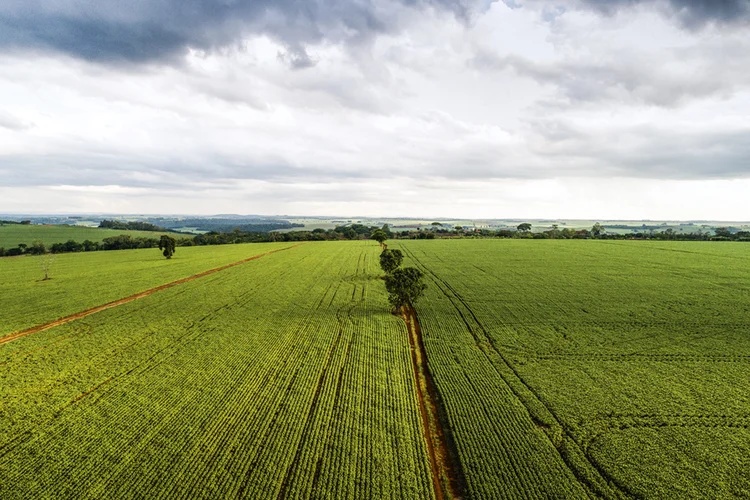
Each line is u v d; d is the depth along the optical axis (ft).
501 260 299.38
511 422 78.84
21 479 63.98
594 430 75.46
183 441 73.41
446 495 61.21
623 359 108.58
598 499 58.95
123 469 66.13
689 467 64.90
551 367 103.81
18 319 149.18
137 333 132.87
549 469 65.51
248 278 235.61
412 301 152.87
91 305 169.58
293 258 335.88
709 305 159.43
